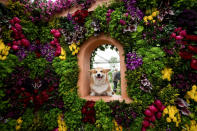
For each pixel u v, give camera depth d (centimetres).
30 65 211
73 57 243
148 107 178
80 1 247
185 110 159
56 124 217
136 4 210
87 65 264
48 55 249
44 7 259
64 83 230
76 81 233
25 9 230
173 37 174
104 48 287
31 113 200
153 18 199
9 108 177
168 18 187
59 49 245
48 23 266
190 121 158
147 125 170
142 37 201
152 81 182
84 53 246
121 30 209
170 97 168
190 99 166
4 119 169
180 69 168
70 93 224
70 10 258
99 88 248
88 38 241
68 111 224
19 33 209
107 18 218
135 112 182
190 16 165
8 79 177
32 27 240
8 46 189
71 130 213
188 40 165
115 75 466
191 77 161
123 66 211
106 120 191
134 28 198
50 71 236
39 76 221
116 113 189
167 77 175
